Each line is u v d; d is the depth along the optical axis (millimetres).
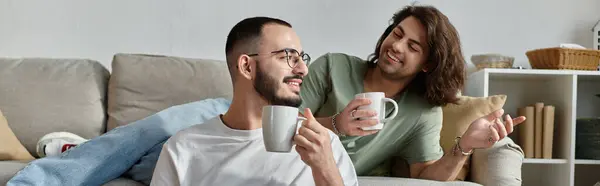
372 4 2623
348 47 2609
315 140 1020
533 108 2395
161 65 2256
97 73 2316
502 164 1685
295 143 1033
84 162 1416
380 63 1666
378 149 1723
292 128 1021
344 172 1218
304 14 2598
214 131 1249
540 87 2688
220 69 2289
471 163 1833
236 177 1176
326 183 1044
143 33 2551
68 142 1820
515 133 2592
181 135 1253
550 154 2361
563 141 2430
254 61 1203
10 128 2141
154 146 1529
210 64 2293
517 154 1729
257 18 1254
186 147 1229
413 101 1729
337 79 1724
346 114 1370
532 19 2686
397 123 1693
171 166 1209
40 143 1869
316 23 2602
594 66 2402
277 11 2590
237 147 1210
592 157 2396
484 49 2664
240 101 1237
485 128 1497
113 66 2268
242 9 2582
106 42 2535
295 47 1212
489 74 2447
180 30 2564
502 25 2674
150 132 1524
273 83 1188
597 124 2395
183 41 2564
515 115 2688
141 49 2547
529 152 2373
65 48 2523
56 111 2193
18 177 1354
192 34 2568
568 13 2695
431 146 1724
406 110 1707
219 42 2572
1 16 2508
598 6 2699
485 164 1717
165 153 1229
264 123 1025
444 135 1932
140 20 2553
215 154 1210
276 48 1197
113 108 2225
